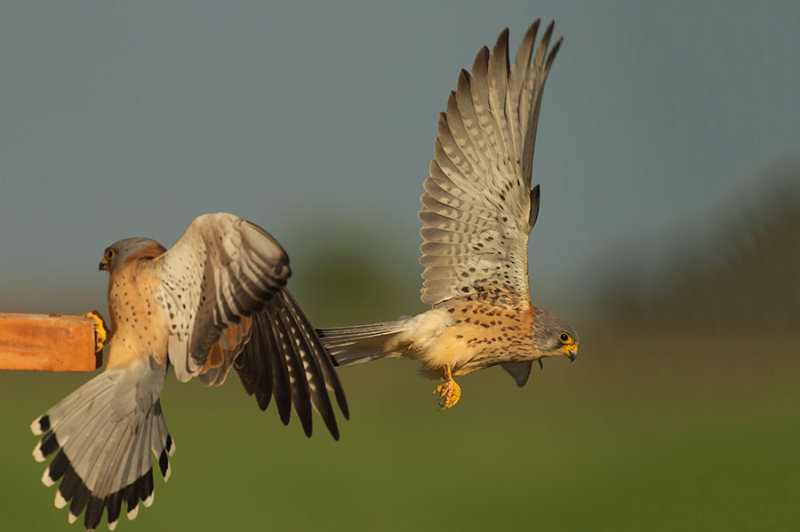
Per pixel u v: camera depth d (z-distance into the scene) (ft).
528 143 35.06
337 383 26.89
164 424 28.04
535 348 37.32
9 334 26.99
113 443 27.17
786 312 121.90
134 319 27.14
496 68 34.40
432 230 36.01
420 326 36.22
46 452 26.61
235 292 25.26
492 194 35.68
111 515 26.66
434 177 35.42
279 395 26.89
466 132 34.81
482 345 36.88
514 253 36.60
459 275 36.81
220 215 24.89
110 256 28.25
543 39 34.53
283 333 27.32
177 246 26.02
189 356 26.66
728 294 123.03
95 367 27.61
